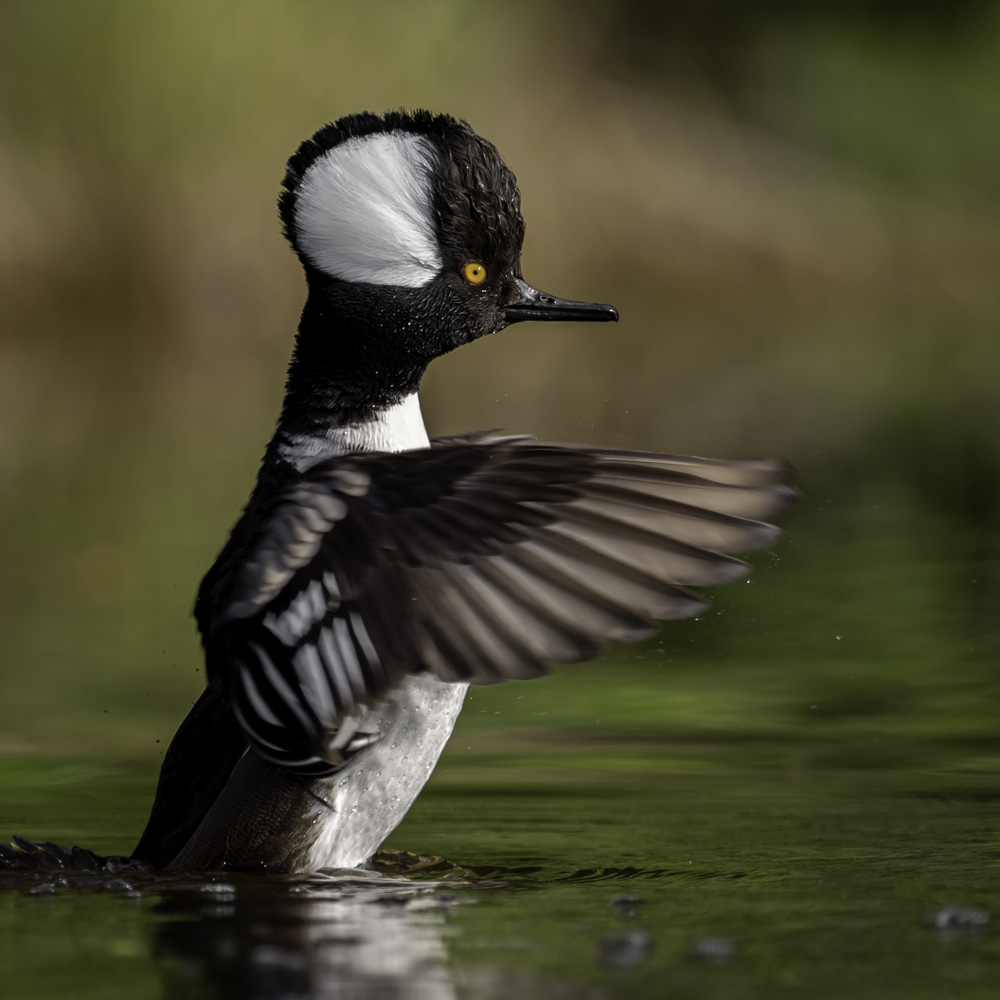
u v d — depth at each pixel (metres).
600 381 24.61
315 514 5.73
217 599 6.19
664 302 36.69
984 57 45.25
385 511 5.62
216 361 28.67
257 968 5.04
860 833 7.58
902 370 27.08
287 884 6.45
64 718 10.24
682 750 9.58
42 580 13.59
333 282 7.49
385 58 33.47
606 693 11.16
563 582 5.16
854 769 9.03
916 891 6.33
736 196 39.25
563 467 5.50
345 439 7.51
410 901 6.12
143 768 9.23
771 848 7.29
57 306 30.17
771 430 19.97
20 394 23.62
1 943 5.39
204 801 6.88
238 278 30.84
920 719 10.16
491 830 7.79
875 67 44.41
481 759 9.44
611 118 38.59
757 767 9.13
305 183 7.55
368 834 6.92
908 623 12.64
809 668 11.60
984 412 22.34
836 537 15.54
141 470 18.19
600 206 36.94
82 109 30.62
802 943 5.36
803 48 44.06
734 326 34.72
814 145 42.56
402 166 7.55
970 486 17.36
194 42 30.95
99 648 11.88
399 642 5.30
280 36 31.78
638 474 5.41
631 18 42.16
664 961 5.11
